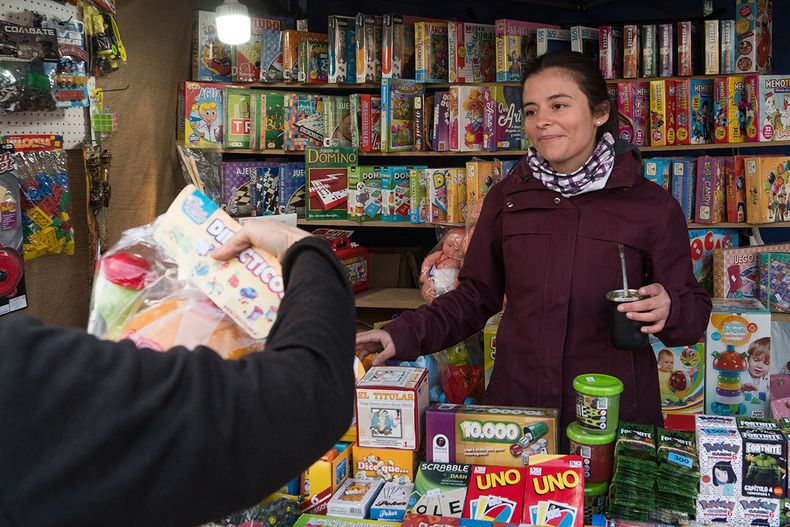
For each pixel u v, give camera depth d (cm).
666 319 177
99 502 55
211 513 59
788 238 414
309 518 144
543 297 208
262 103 430
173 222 94
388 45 411
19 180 261
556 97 198
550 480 142
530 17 455
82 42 291
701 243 369
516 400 214
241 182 427
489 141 395
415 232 488
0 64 252
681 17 412
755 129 364
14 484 54
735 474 144
